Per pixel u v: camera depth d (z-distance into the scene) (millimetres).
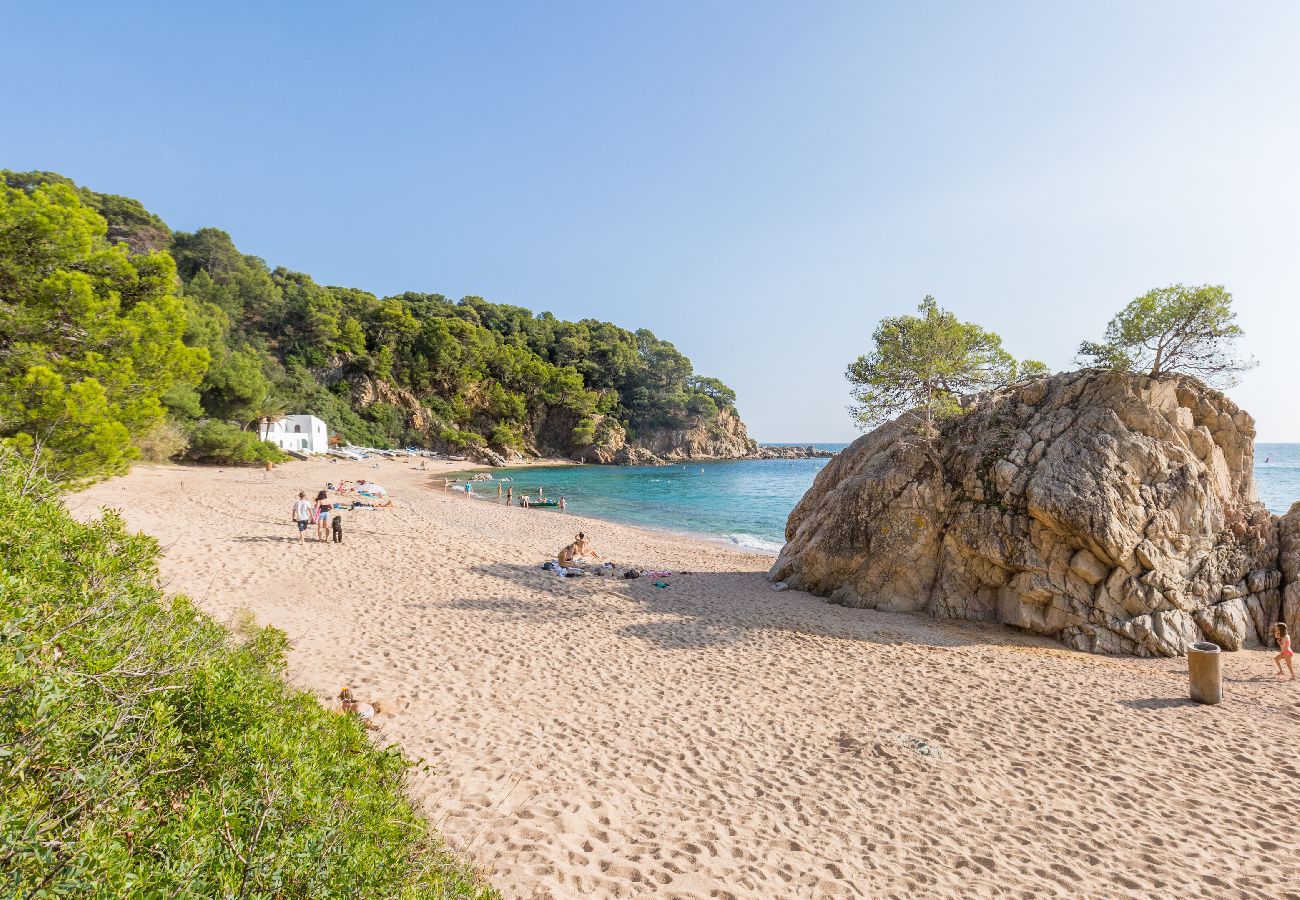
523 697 8758
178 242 87188
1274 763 7750
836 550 16203
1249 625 12977
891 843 5906
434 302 124188
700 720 8445
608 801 6203
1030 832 6203
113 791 2492
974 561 14594
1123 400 14562
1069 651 12516
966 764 7523
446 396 101562
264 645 5680
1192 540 13484
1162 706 9555
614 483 69500
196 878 2371
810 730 8328
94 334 11594
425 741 7121
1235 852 5965
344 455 73438
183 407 42156
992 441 15297
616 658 10750
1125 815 6551
